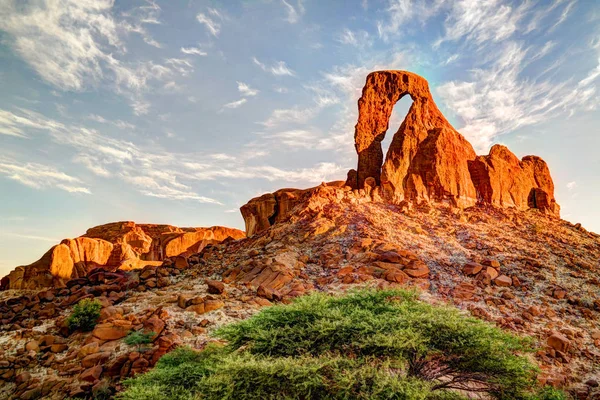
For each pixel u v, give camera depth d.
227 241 47.88
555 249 38.69
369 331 14.70
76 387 18.97
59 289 35.12
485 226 42.72
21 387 19.62
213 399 12.59
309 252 36.12
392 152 49.44
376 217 41.56
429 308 16.78
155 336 22.17
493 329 15.42
